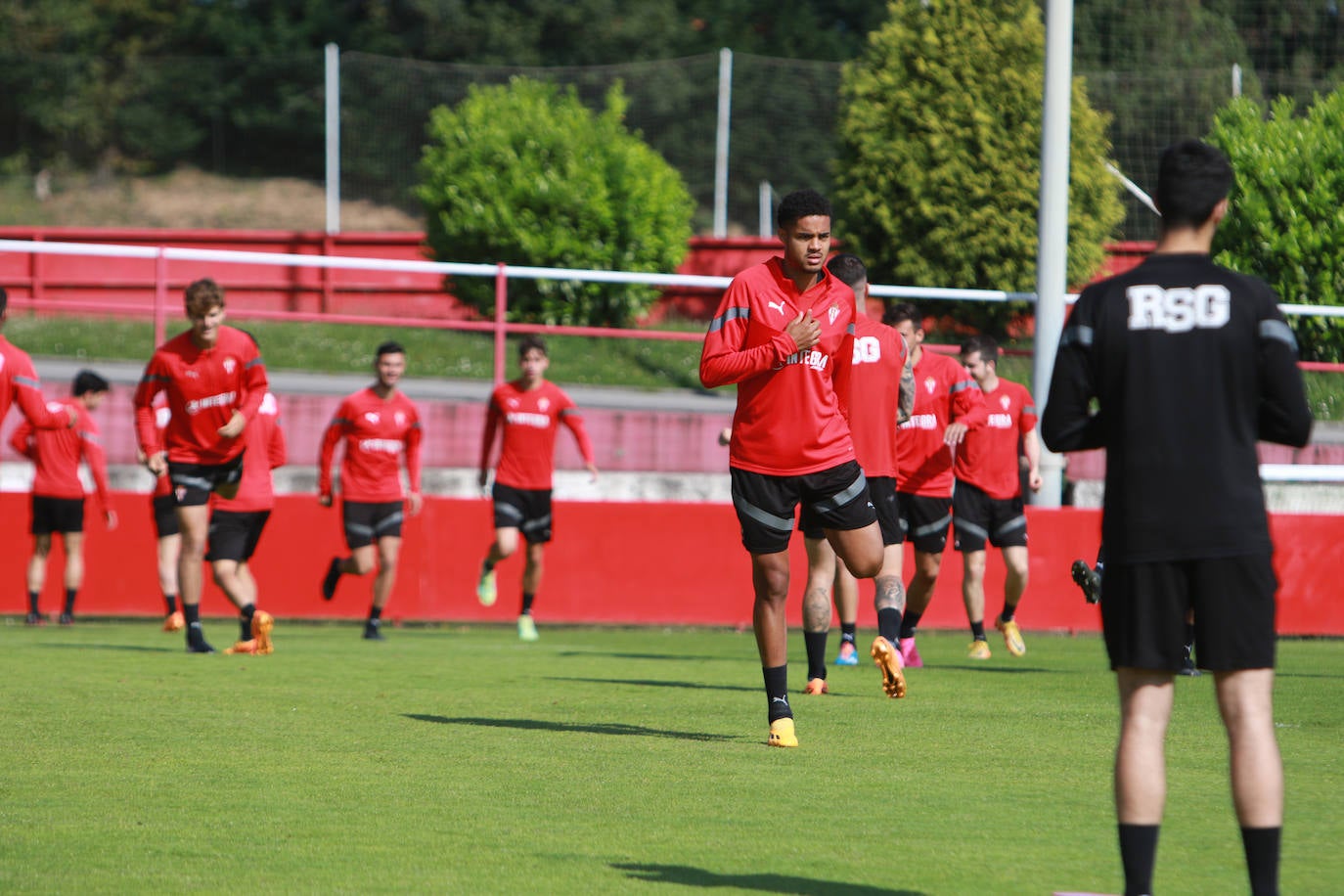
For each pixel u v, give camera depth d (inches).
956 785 687.1
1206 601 461.7
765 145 6072.8
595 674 1241.4
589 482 2100.1
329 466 1660.9
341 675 1184.8
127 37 6875.0
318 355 3181.6
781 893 481.7
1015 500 1536.7
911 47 2878.9
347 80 6082.7
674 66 6186.0
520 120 3432.6
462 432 2175.2
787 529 809.5
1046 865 526.0
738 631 1932.8
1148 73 3932.1
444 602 1913.1
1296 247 2134.6
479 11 6633.9
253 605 1407.5
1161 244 489.7
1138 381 470.9
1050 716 959.6
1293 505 2097.7
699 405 2625.5
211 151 6663.4
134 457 2111.2
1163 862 534.6
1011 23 2859.3
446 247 3366.1
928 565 1358.3
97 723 871.1
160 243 3779.5
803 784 685.9
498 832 574.6
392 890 482.3
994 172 2805.1
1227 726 471.2
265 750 773.3
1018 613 1910.7
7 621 1873.8
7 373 1178.0
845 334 814.5
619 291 3253.0
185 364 1316.4
